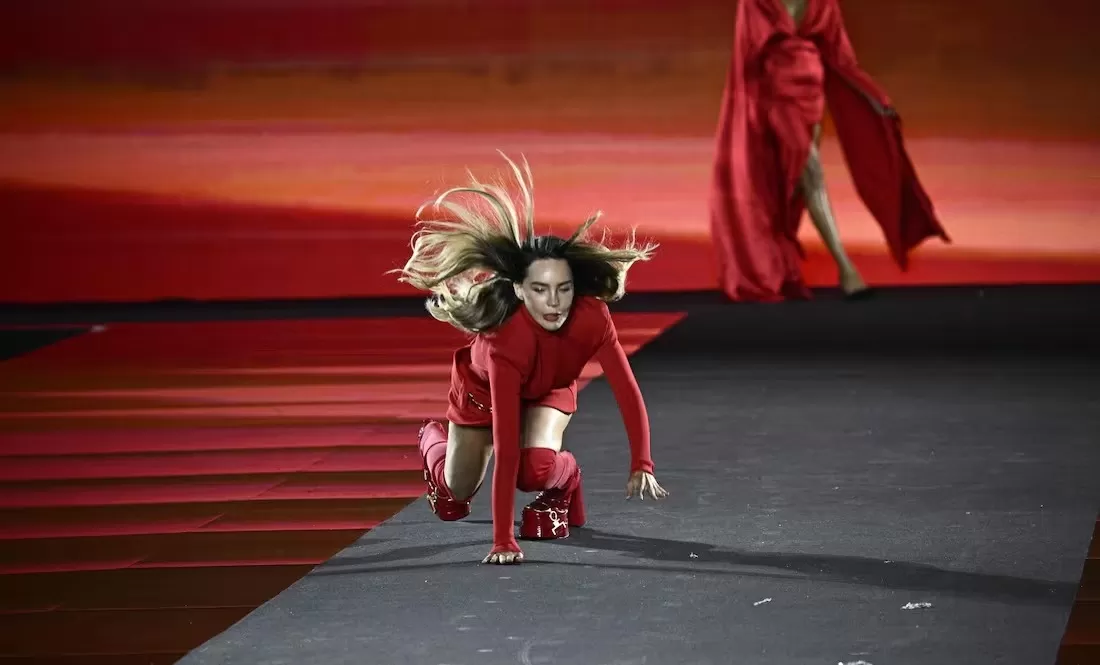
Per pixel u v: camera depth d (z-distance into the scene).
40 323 38.94
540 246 12.27
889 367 26.41
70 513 15.73
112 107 45.25
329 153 44.88
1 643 10.84
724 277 40.22
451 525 14.37
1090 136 42.59
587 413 21.55
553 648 10.08
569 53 44.25
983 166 43.06
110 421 22.59
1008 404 21.67
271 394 25.31
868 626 10.49
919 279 43.22
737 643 10.12
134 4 45.03
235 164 45.12
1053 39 42.62
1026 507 14.56
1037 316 34.62
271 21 44.84
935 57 43.16
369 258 44.97
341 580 12.27
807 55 39.69
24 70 45.25
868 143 41.00
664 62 43.97
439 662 9.84
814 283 43.34
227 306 43.03
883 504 14.84
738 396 23.20
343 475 17.66
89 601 11.98
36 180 45.44
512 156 44.53
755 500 15.15
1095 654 9.87
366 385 26.28
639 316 37.00
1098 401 21.83
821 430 19.70
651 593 11.46
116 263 45.38
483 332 12.42
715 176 40.34
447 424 14.86
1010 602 11.09
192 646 10.54
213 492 16.72
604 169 44.25
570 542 13.33
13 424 22.44
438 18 44.56
